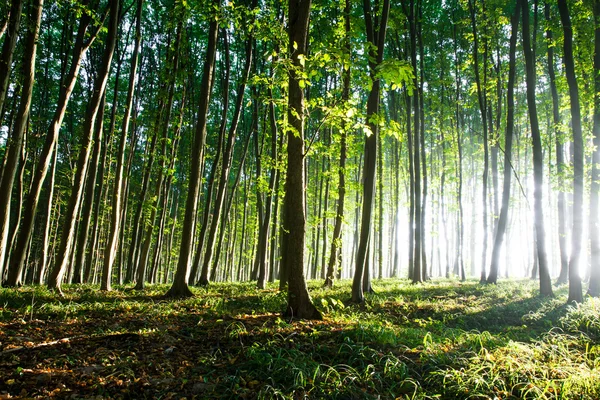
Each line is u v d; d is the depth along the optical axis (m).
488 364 5.09
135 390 4.51
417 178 19.66
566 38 11.41
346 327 6.96
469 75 24.53
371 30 11.73
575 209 10.52
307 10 8.34
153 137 16.78
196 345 6.11
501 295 12.98
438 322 8.45
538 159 12.59
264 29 10.98
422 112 21.88
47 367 4.94
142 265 15.33
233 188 22.06
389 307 10.43
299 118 8.02
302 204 8.25
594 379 4.64
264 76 9.00
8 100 17.19
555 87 16.77
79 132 19.19
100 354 5.47
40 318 7.68
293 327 6.88
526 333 7.70
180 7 14.44
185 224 12.38
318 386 4.58
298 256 8.13
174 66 15.92
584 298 10.35
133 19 18.28
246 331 6.58
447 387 4.66
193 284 17.23
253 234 31.97
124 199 21.66
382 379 4.91
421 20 20.22
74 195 11.86
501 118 22.73
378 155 23.56
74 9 11.26
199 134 12.74
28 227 12.05
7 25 7.16
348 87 11.34
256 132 20.64
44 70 19.23
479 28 19.16
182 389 4.58
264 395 4.24
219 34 19.62
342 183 15.62
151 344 6.02
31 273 30.19
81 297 10.91
